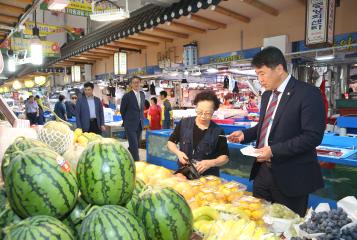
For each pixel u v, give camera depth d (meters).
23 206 0.82
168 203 0.95
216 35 7.52
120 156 0.96
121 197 0.94
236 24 7.07
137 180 1.19
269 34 6.46
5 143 1.38
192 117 2.71
